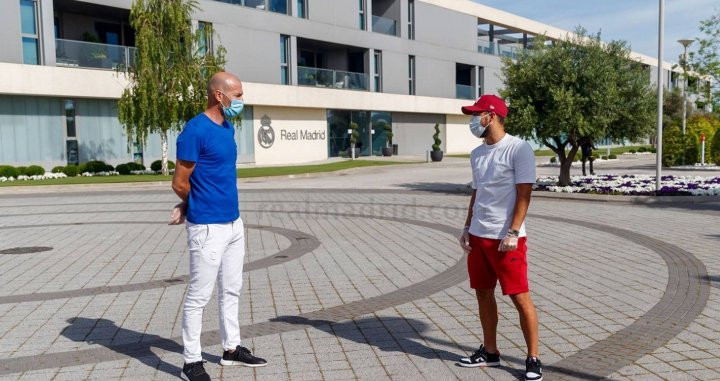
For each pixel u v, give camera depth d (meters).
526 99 17.33
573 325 5.10
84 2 26.78
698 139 31.44
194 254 3.95
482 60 50.38
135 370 4.21
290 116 36.78
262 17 33.88
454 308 5.70
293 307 5.81
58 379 4.05
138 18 24.75
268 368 4.23
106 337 4.96
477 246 4.02
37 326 5.28
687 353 4.37
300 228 11.23
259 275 7.25
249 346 4.70
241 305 5.90
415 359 4.37
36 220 12.83
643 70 18.03
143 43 24.39
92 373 4.16
